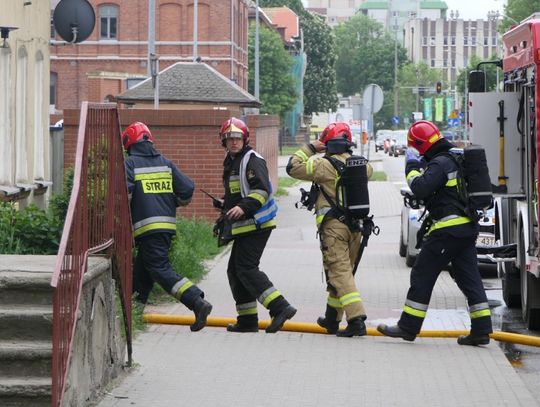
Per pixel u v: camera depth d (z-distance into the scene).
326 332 14.32
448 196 13.55
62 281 8.57
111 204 10.88
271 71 95.94
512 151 16.55
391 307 17.23
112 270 11.09
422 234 13.70
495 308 18.16
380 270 22.27
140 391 10.66
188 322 14.69
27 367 9.08
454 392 10.91
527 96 15.70
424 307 13.69
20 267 10.32
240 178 13.71
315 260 23.56
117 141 11.47
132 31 82.38
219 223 13.91
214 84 37.34
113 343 11.02
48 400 8.84
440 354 13.02
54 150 28.73
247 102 37.06
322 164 13.95
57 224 13.99
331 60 141.50
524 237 16.16
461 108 140.00
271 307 13.85
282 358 12.53
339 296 14.03
